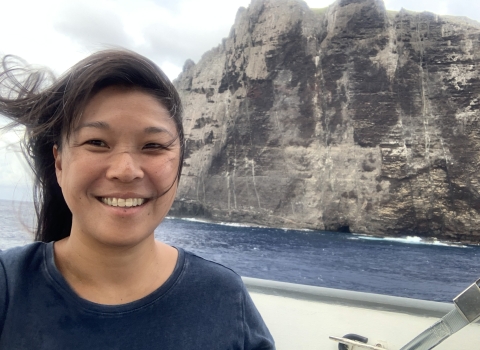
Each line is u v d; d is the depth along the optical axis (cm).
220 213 5153
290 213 5016
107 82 108
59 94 118
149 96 113
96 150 109
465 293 150
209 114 5528
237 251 1655
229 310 127
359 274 1563
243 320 130
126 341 109
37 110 120
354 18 5072
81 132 108
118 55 112
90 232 112
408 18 4888
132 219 111
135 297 121
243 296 135
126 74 108
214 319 122
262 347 135
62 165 116
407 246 3138
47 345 105
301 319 214
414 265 1847
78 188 110
